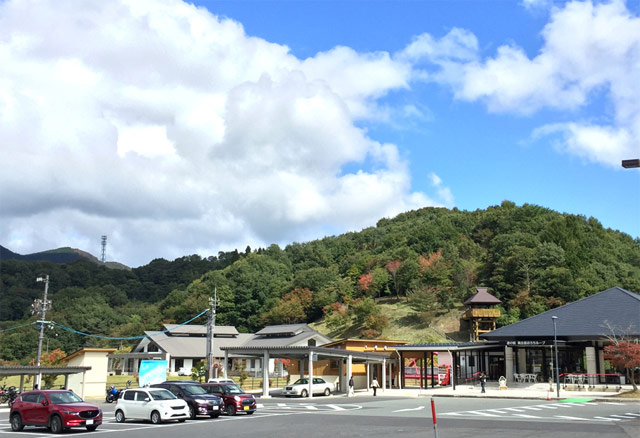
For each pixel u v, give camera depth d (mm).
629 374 44188
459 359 62531
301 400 41031
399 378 58250
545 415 27188
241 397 29094
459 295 114062
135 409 25891
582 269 98500
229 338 87312
